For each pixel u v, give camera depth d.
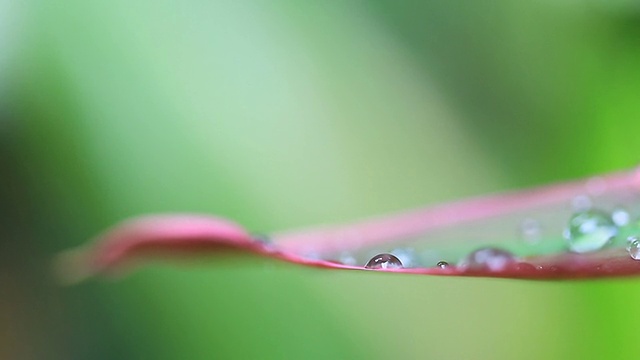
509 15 0.34
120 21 0.30
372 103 0.31
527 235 0.20
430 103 0.32
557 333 0.26
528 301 0.27
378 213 0.28
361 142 0.30
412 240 0.20
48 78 0.29
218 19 0.30
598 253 0.18
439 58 0.33
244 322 0.28
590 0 0.32
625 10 0.32
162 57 0.30
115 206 0.29
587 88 0.31
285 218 0.28
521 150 0.31
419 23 0.33
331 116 0.30
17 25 0.29
